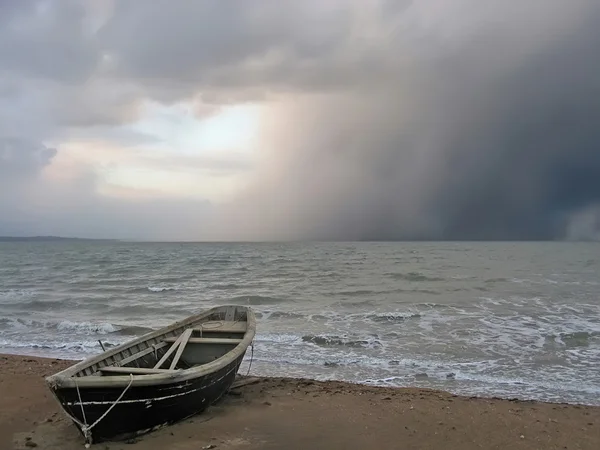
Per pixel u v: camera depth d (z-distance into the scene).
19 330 18.75
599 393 10.59
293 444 7.13
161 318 21.38
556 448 7.21
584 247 123.38
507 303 23.64
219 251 104.44
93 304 25.55
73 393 6.16
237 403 9.05
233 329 10.48
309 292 30.09
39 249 125.31
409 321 19.05
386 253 91.06
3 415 8.27
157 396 6.88
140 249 119.94
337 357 13.70
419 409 8.95
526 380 11.53
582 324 17.89
